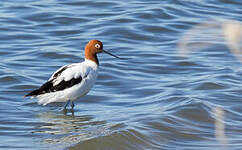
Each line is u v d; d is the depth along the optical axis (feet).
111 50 62.23
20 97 44.91
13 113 39.81
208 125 37.19
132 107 42.32
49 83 40.86
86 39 66.08
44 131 35.04
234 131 36.01
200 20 74.13
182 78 52.24
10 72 51.65
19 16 74.13
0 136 33.50
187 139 34.19
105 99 45.47
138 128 34.83
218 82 49.19
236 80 50.78
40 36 66.80
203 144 33.09
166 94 45.73
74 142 31.94
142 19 74.38
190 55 59.98
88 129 35.32
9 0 82.17
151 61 58.18
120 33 68.80
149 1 84.38
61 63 56.90
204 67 56.24
